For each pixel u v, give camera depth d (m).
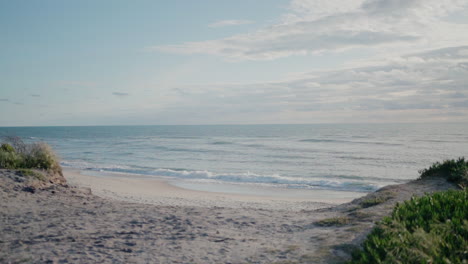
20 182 12.38
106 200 12.12
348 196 19.22
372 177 28.03
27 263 4.95
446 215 5.30
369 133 106.06
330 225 7.21
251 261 4.93
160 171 28.95
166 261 5.02
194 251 5.54
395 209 6.27
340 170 32.12
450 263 3.69
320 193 20.14
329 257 4.84
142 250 5.62
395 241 4.35
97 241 6.17
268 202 16.27
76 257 5.22
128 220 8.16
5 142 16.92
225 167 35.03
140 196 16.66
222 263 4.88
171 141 82.94
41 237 6.44
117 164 36.97
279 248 5.57
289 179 24.50
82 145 68.44
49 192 12.07
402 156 41.81
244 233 6.90
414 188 10.52
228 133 134.25
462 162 11.40
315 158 41.81
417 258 3.85
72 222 7.80
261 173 30.86
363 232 6.05
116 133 150.00
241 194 19.47
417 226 4.79
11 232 6.81
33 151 15.92
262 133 126.75
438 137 78.25
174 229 7.24
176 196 17.73
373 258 4.17
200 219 8.34
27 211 8.91
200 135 119.69
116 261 5.03
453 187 9.93
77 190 13.56
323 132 122.50
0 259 5.13
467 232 4.53
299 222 7.84
